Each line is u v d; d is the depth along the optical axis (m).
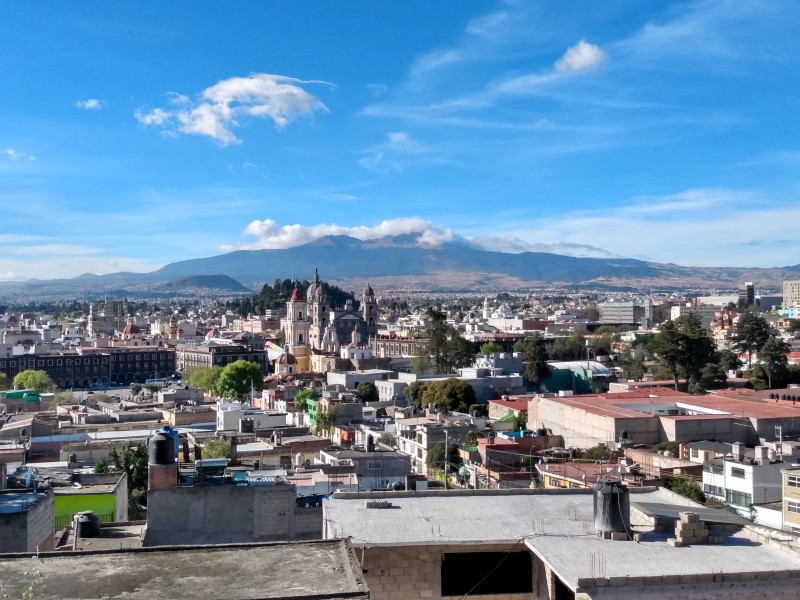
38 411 184.25
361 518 30.78
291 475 79.56
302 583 22.00
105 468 87.50
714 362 187.38
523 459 97.19
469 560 27.52
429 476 105.25
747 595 23.83
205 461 49.75
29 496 43.28
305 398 167.00
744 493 74.94
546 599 26.59
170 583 22.20
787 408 120.50
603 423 110.88
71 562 24.11
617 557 25.72
